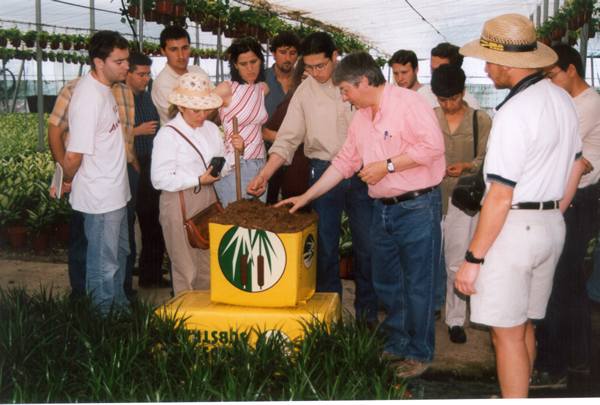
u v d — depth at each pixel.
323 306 2.91
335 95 3.35
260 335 2.74
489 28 2.26
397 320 3.15
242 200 2.99
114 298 3.39
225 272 2.85
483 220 2.17
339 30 10.32
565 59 2.85
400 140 2.86
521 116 2.11
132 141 3.68
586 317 2.92
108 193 3.25
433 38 10.84
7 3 10.01
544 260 2.26
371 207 3.46
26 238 5.63
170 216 3.26
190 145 3.23
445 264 3.72
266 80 4.33
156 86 4.18
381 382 2.58
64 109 3.25
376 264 3.14
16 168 7.23
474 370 3.11
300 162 3.78
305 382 2.43
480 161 3.40
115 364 2.63
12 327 2.88
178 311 2.87
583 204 2.85
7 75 19.61
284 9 8.95
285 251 2.76
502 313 2.24
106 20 11.86
